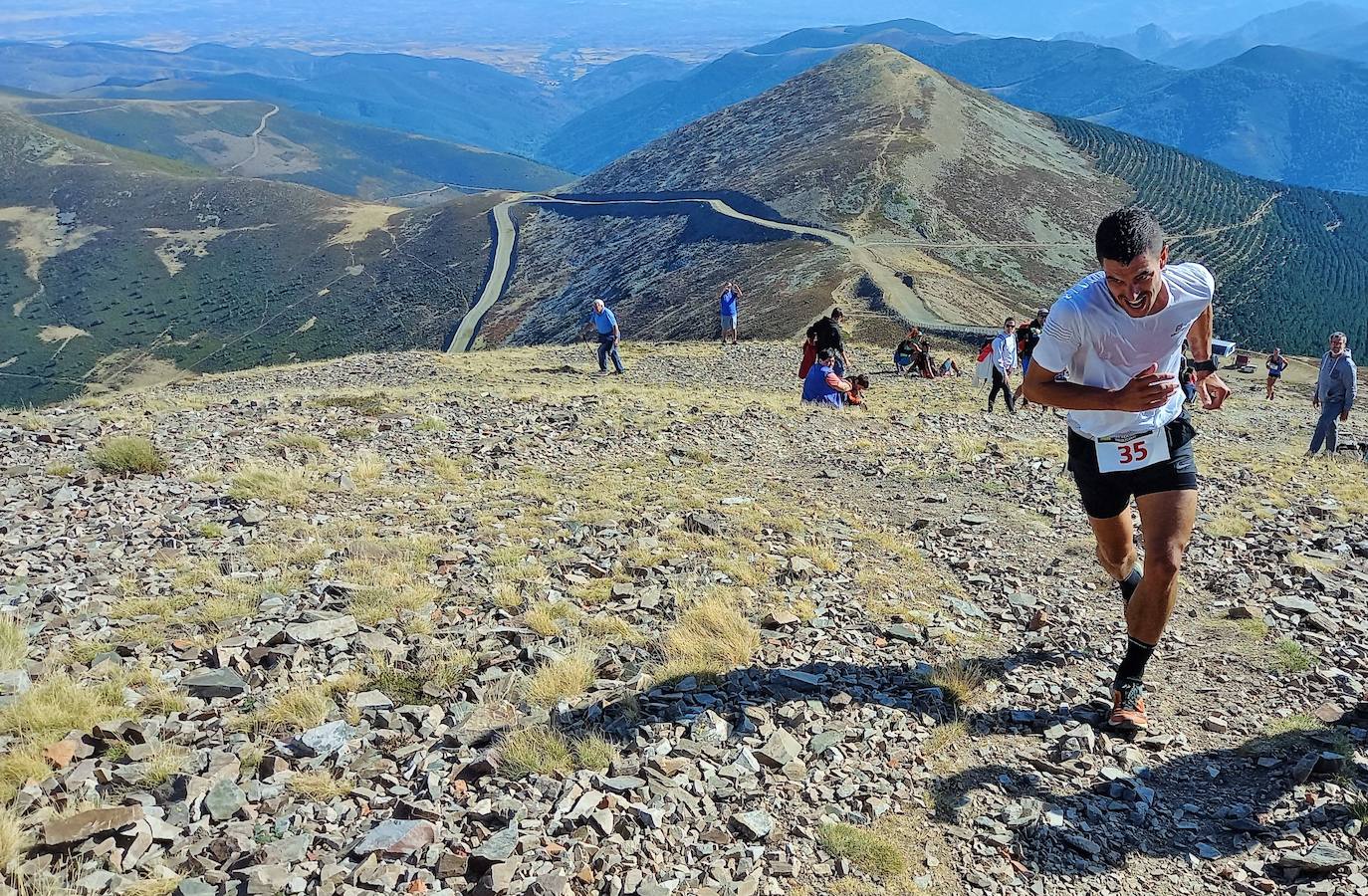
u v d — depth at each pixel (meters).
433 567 6.65
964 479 10.71
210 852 3.39
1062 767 4.35
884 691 5.07
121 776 3.84
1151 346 4.17
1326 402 16.58
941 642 5.77
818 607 6.25
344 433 11.41
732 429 13.55
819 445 12.73
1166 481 4.43
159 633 5.34
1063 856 3.75
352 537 7.28
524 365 28.06
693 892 3.36
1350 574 7.21
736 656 5.31
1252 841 3.84
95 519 7.49
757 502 9.04
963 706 4.94
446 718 4.57
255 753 4.12
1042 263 163.88
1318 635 5.87
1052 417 19.08
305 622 5.49
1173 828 3.95
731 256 152.62
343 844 3.49
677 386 22.83
